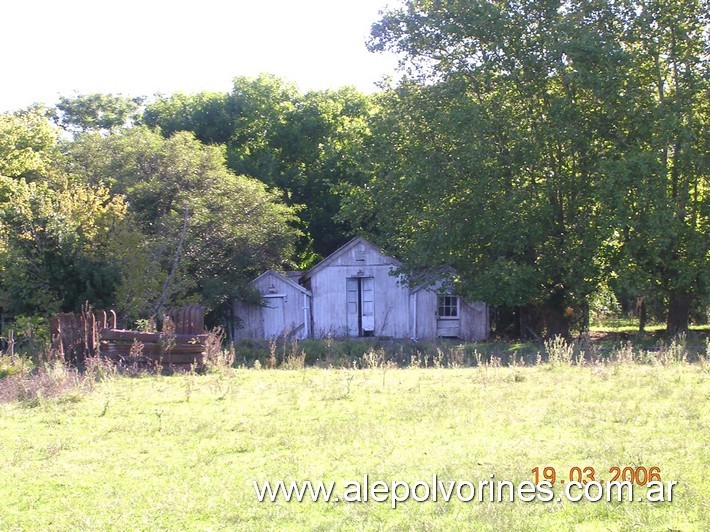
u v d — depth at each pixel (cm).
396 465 872
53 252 2316
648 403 1163
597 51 2588
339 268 3412
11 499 809
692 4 2639
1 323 2509
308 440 1003
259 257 3338
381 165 3053
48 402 1307
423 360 2292
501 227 2752
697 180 2791
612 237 2761
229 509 759
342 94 4866
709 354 1662
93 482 856
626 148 2698
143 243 2509
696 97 2748
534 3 2697
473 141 2686
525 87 2748
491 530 683
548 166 2803
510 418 1080
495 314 3544
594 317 4009
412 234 3122
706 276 2659
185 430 1079
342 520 723
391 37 2948
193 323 1909
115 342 1800
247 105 4597
